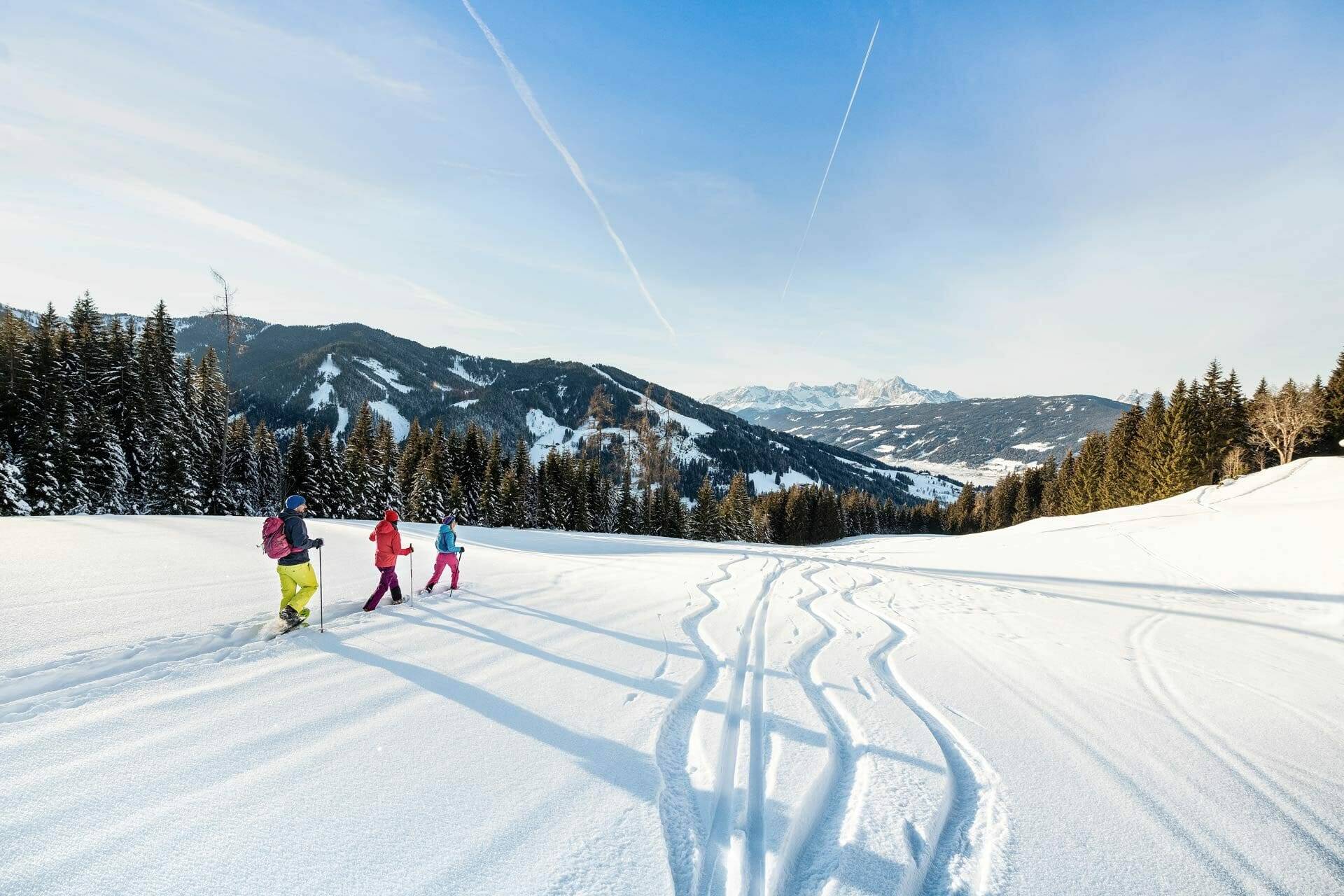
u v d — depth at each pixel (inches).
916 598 472.1
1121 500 2039.9
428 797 127.6
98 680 181.9
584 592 398.0
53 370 1146.7
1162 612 433.4
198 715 161.3
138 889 94.5
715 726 178.7
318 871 101.8
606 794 134.1
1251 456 1847.9
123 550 435.8
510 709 179.9
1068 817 136.9
